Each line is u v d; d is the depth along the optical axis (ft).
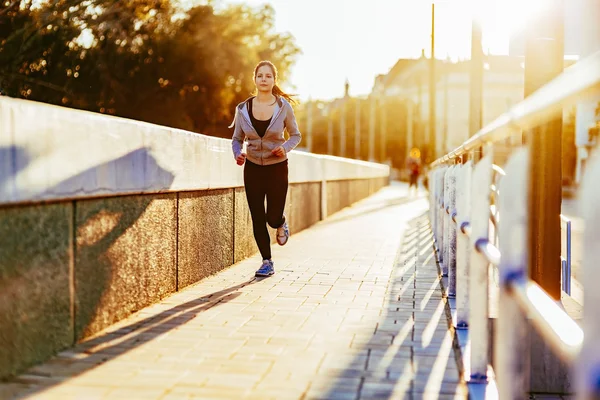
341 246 29.63
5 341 9.71
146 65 95.91
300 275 20.63
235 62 105.91
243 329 13.21
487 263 9.77
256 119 19.52
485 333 9.88
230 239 22.76
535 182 16.35
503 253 7.11
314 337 12.65
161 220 16.12
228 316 14.40
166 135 16.02
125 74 91.45
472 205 9.98
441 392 9.49
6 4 63.10
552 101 4.78
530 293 6.15
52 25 67.97
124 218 13.87
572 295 20.08
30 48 68.18
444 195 20.72
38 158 10.23
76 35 72.43
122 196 13.75
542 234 16.29
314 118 281.13
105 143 12.59
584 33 16.74
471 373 9.91
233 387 9.60
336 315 14.66
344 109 254.88
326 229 39.32
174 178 16.66
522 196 7.00
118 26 78.48
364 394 9.37
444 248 20.70
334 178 53.93
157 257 15.92
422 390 9.58
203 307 15.33
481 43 41.70
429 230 38.24
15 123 9.59
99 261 12.73
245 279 19.72
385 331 13.16
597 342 4.03
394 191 119.85
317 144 271.69
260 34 118.83
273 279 19.76
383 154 240.73
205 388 9.53
